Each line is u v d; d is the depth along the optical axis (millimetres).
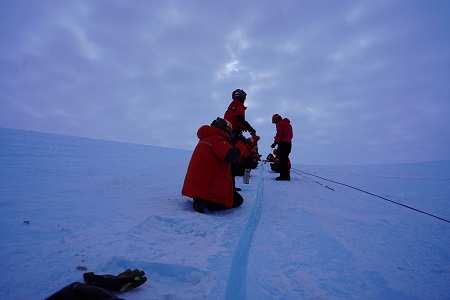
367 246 1809
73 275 1228
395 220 2520
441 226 2354
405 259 1623
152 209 2527
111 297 900
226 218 2350
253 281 1272
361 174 7730
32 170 4551
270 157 11211
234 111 3980
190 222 2137
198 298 1099
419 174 7676
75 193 3143
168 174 5547
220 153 2438
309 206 2998
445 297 1212
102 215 2242
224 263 1408
